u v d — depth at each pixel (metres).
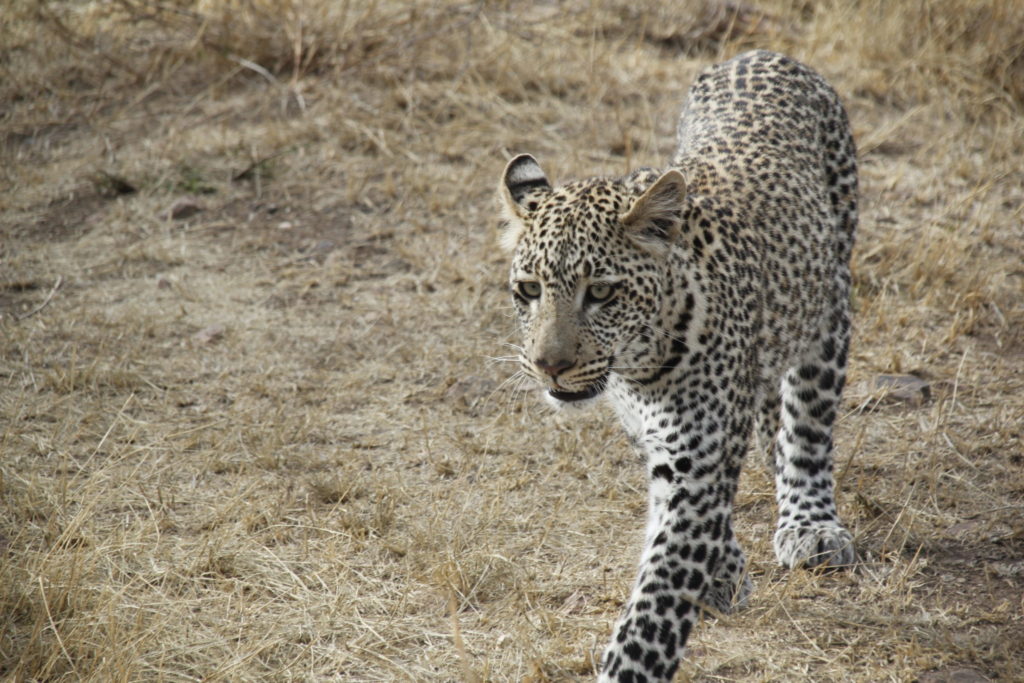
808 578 8.72
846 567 8.88
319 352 11.89
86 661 7.48
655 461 7.58
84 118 16.48
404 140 15.62
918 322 12.28
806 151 9.31
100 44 17.88
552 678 7.67
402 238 13.86
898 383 11.23
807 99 9.70
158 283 13.08
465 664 7.10
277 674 7.65
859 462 10.23
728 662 7.79
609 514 9.52
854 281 12.92
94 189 14.94
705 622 8.25
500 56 17.05
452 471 10.08
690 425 7.48
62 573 8.23
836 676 7.64
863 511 9.56
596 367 7.28
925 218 14.24
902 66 17.41
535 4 19.11
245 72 17.20
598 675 7.38
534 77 16.84
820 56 17.89
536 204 7.70
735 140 9.09
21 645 7.62
